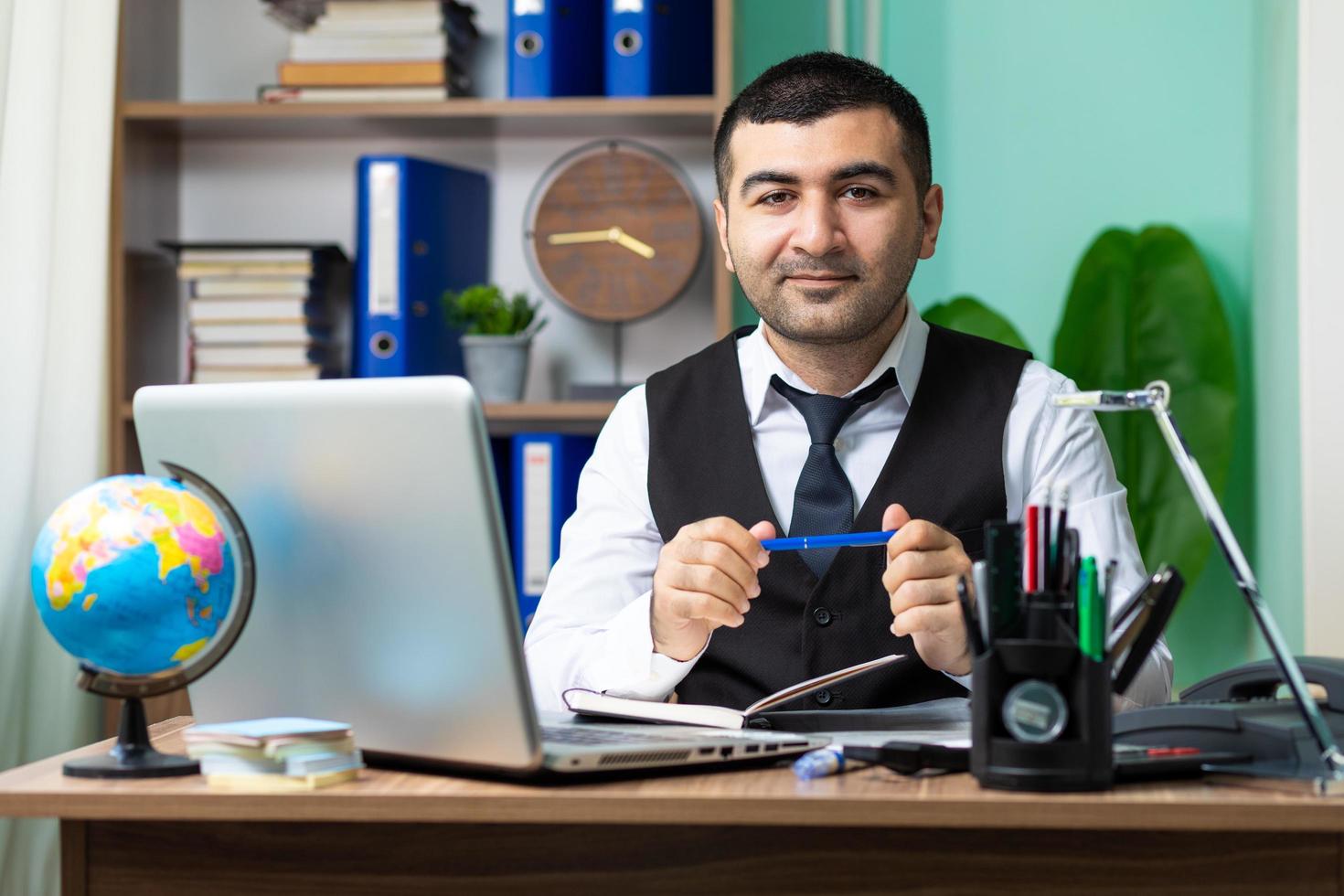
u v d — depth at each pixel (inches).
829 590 60.4
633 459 66.7
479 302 95.6
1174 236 98.6
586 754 35.4
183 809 34.8
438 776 37.3
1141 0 103.8
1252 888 34.2
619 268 98.8
